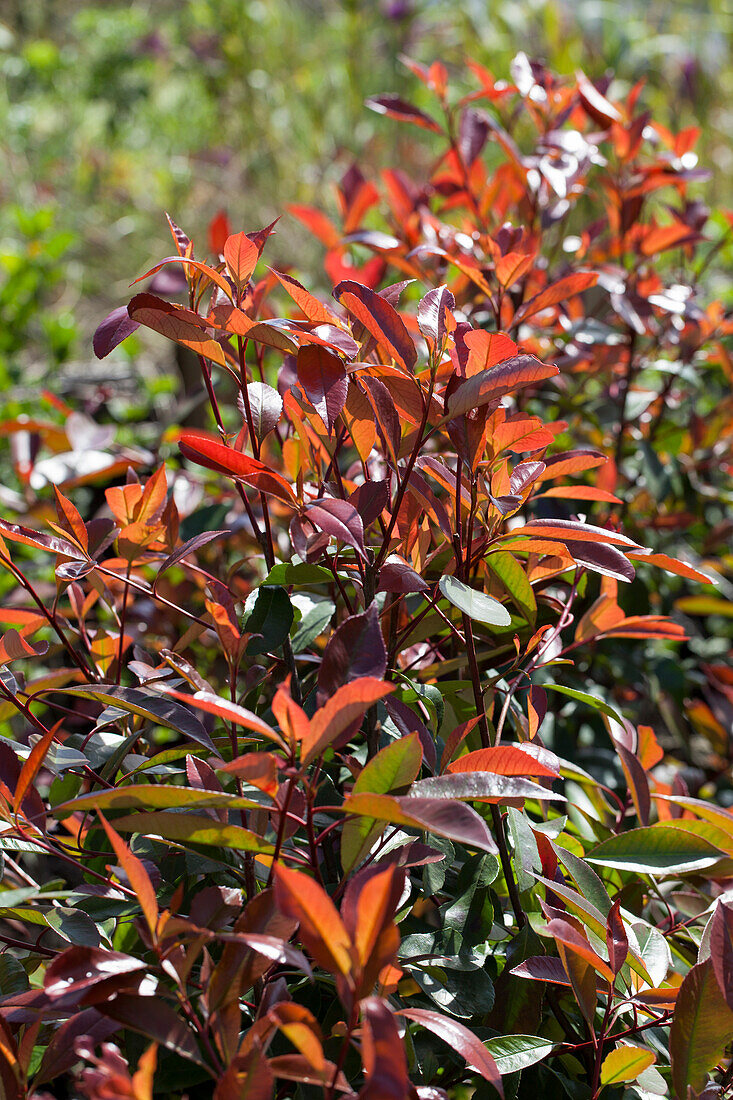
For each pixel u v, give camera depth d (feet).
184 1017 5.33
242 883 5.74
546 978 5.44
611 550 5.75
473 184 7.98
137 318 5.51
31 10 27.91
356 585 5.79
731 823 5.76
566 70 16.28
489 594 5.85
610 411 7.76
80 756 5.74
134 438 10.55
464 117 7.99
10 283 13.33
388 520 5.89
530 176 7.61
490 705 5.97
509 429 5.66
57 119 24.11
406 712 5.55
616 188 7.52
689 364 7.89
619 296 7.20
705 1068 5.33
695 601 7.77
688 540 9.54
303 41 23.72
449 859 5.64
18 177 21.57
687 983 5.36
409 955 5.53
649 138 8.30
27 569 8.50
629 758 5.85
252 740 5.66
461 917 5.59
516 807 5.61
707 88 19.57
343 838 5.24
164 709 5.61
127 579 5.83
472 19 19.67
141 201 22.79
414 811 4.97
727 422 8.10
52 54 24.27
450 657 6.33
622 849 5.64
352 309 5.54
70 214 21.65
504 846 5.66
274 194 21.81
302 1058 5.01
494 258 6.63
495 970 5.83
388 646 5.90
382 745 6.00
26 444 8.17
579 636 6.06
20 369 12.35
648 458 7.39
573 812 6.43
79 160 23.44
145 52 24.38
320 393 5.51
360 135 20.63
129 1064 5.41
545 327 7.48
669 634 6.07
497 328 6.40
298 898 4.88
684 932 6.07
